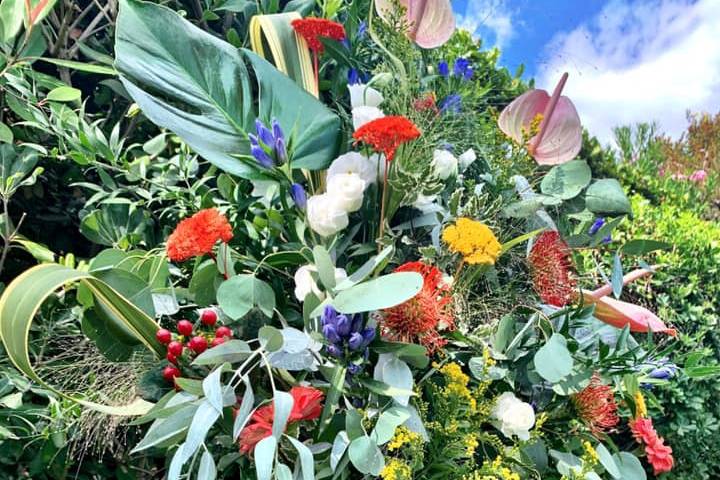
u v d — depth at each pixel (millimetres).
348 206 849
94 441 868
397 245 973
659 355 972
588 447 858
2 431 854
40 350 917
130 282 805
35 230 1225
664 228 2051
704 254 1989
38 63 1281
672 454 1713
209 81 947
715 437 1711
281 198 892
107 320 791
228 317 842
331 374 779
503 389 897
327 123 943
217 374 687
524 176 1107
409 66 1107
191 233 779
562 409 946
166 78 924
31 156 1041
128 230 1087
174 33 949
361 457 698
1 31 963
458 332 853
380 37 1148
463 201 1035
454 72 1255
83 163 1057
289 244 900
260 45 1086
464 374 872
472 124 1147
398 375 786
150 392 788
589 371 898
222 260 836
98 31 1359
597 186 1075
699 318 1848
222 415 720
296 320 882
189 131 901
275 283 886
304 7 1248
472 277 905
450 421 807
